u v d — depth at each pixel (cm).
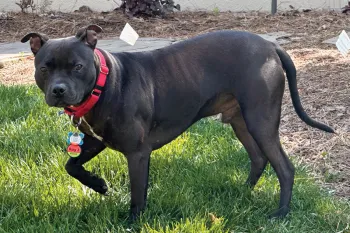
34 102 302
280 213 225
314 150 276
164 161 254
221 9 579
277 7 573
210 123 292
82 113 206
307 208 231
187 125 227
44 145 262
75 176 225
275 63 224
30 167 252
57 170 246
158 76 220
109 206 223
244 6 577
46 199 228
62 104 196
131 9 525
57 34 494
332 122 295
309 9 552
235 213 223
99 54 207
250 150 242
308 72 348
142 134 213
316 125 233
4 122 284
